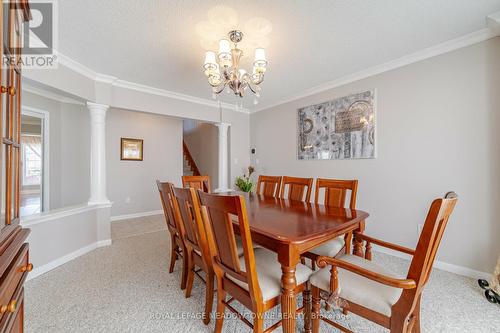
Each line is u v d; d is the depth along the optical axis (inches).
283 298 45.9
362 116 114.9
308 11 68.6
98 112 115.8
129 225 162.2
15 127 36.6
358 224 63.7
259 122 179.6
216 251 53.4
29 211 133.0
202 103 160.4
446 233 89.5
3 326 26.3
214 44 86.5
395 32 80.0
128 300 70.1
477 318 61.2
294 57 98.1
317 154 137.1
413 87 97.6
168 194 79.6
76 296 72.0
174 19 72.1
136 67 106.3
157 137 204.2
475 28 77.8
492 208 79.4
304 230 51.0
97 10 67.4
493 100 79.0
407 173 99.9
